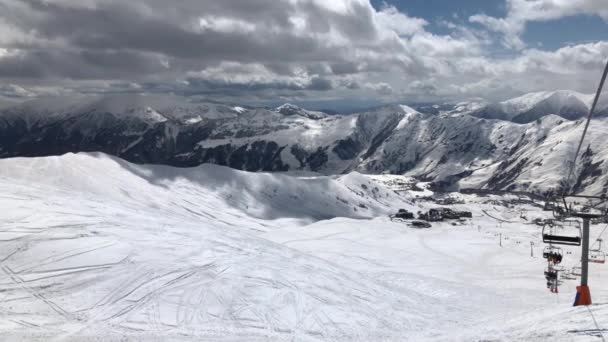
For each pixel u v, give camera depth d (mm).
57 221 46906
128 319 32969
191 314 34656
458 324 40188
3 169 188250
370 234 135750
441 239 136000
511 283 71125
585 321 24094
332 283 46125
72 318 32469
